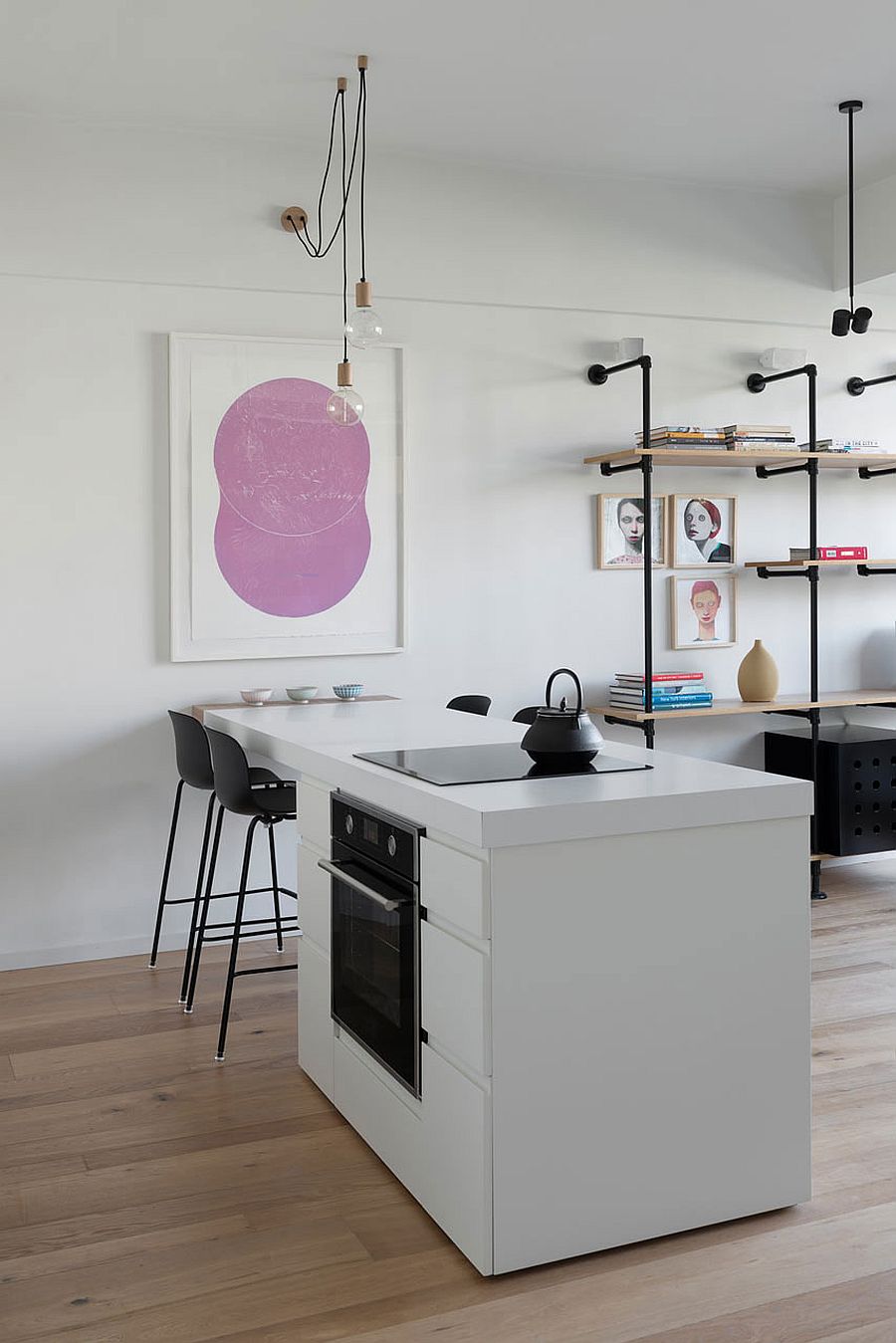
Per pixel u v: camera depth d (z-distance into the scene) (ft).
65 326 13.98
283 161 14.65
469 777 8.46
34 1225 8.22
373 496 15.40
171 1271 7.64
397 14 11.38
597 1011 7.68
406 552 15.58
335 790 9.82
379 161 15.14
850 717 18.72
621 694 16.40
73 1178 8.89
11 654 13.96
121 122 13.92
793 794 8.14
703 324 17.15
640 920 7.77
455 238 15.56
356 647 15.44
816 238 17.53
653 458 15.98
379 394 15.37
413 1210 8.43
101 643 14.32
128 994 13.08
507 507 16.20
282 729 11.53
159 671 14.58
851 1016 12.03
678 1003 7.92
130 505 14.35
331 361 15.08
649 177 16.35
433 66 12.56
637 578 17.03
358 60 12.35
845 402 18.19
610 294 16.40
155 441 14.42
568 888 7.55
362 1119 9.43
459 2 11.16
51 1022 12.19
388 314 15.39
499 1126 7.45
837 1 11.28
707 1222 8.09
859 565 18.49
